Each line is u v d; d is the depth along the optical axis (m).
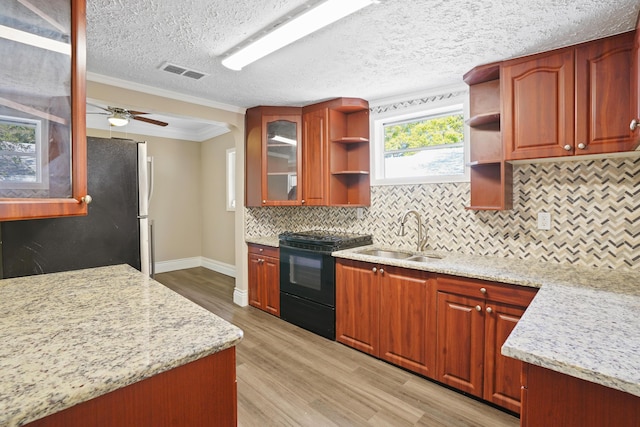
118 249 2.37
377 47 2.03
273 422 1.80
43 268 2.09
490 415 1.84
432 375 2.16
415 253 2.68
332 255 2.74
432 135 2.93
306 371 2.32
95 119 4.52
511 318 1.80
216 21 1.76
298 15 1.62
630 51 1.73
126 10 1.65
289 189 3.44
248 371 2.33
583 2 1.53
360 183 3.28
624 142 1.73
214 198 5.47
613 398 0.85
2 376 0.71
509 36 1.85
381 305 2.44
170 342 0.89
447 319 2.07
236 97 3.11
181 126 5.20
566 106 1.90
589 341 1.00
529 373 0.97
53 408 0.63
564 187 2.16
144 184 2.51
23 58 0.90
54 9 0.96
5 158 0.88
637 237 1.92
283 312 3.26
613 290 1.54
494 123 2.42
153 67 2.40
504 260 2.31
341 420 1.81
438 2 1.56
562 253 2.18
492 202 2.43
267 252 3.45
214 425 0.92
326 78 2.59
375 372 2.30
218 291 4.29
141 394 0.79
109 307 1.17
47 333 0.94
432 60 2.22
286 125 3.43
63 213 0.98
